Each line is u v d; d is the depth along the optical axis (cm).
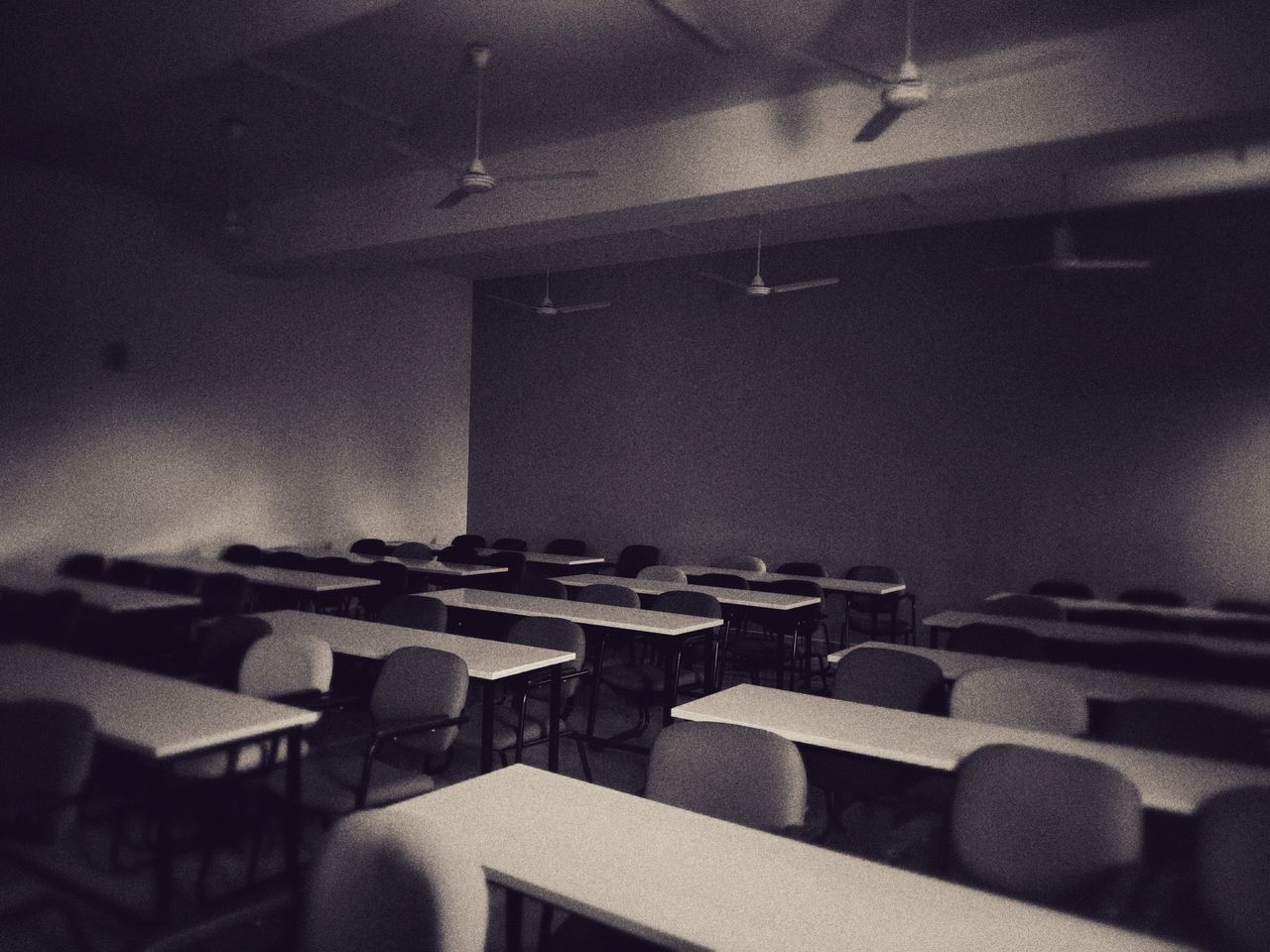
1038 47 391
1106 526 605
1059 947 140
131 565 577
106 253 601
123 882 265
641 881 158
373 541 743
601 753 430
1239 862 168
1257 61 341
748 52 405
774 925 143
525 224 538
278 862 290
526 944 250
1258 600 549
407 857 152
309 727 316
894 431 693
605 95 458
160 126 505
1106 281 608
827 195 472
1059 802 191
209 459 666
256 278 700
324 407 756
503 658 334
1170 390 583
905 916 148
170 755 216
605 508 837
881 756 234
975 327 660
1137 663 363
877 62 414
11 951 229
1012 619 456
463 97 463
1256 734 246
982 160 410
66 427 579
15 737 216
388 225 593
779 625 524
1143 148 391
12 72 355
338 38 399
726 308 775
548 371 872
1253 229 557
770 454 750
